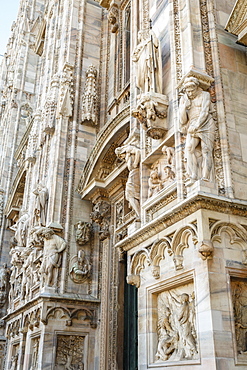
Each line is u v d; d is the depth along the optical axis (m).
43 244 14.59
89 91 16.00
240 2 7.59
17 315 16.28
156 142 8.86
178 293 7.08
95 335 13.08
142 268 8.06
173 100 8.01
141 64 9.03
